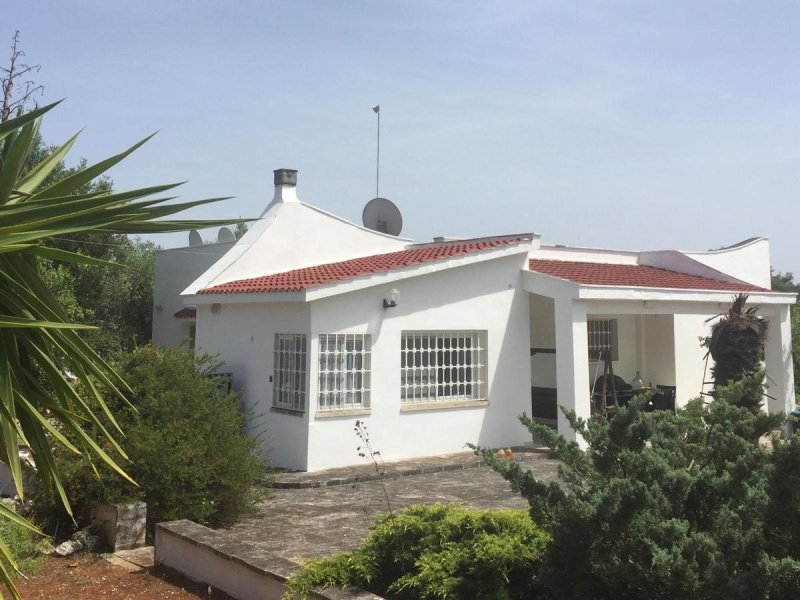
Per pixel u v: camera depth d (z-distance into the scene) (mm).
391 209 20266
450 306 14609
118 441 8438
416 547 5793
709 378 20328
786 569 4086
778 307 18156
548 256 19500
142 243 28641
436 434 14305
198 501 8758
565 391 14875
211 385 9688
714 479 4730
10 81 12203
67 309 17078
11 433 4285
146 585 7094
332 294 12812
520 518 5949
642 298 15633
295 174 17219
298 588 5629
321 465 12852
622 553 4699
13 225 4160
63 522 8859
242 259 16000
